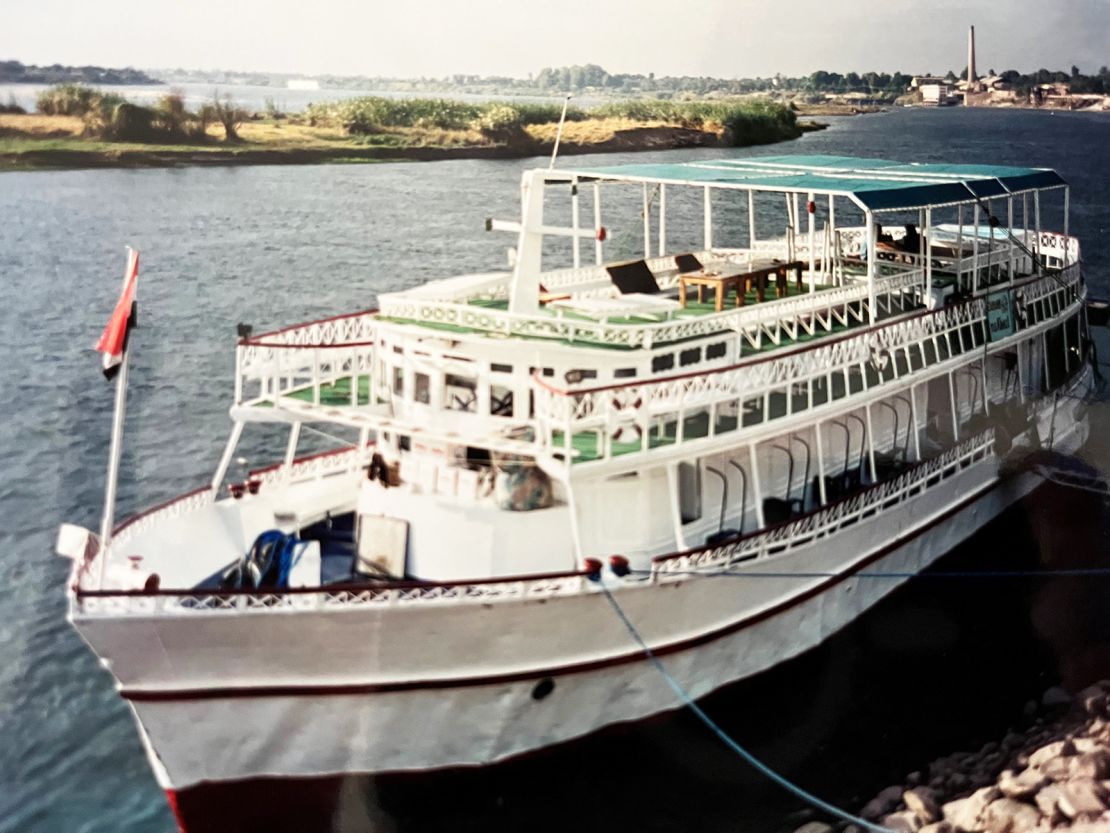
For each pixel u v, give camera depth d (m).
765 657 26.81
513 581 21.88
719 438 24.55
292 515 26.09
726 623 25.41
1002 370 35.06
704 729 26.03
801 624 27.31
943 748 26.03
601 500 24.06
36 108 103.75
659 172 33.09
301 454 43.38
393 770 23.36
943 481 30.98
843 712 27.23
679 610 24.25
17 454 43.19
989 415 34.19
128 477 41.28
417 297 26.45
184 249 76.00
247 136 116.81
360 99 128.88
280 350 25.61
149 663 21.38
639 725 25.12
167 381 50.91
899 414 31.52
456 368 24.48
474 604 21.69
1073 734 25.58
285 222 85.62
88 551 22.39
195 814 23.05
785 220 81.31
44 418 46.81
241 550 25.55
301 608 21.02
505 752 23.86
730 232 77.19
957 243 36.75
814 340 29.53
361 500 24.89
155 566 23.91
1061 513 34.78
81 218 85.25
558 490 23.81
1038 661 28.66
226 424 46.25
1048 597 31.25
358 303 63.34
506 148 127.19
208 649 21.30
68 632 31.48
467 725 23.23
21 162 100.50
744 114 91.81
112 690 29.09
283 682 21.95
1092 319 48.50
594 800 24.89
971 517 33.34
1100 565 32.69
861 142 81.44
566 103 27.95
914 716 27.06
